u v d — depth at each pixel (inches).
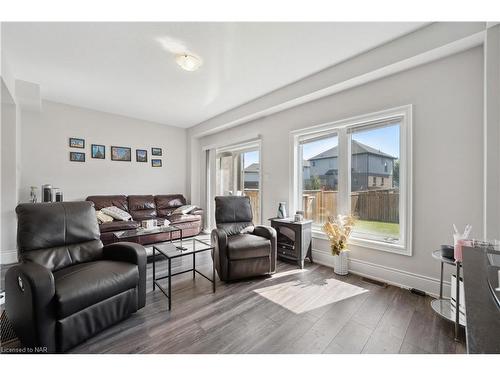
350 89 111.3
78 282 60.3
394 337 64.3
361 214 113.7
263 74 116.1
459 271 63.0
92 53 98.7
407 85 93.4
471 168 80.1
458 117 82.3
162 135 211.9
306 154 138.0
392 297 87.1
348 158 116.9
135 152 195.5
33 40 89.5
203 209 225.1
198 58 101.2
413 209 92.7
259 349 59.8
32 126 149.3
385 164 104.9
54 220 76.2
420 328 68.2
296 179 140.0
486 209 69.8
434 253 75.8
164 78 121.1
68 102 158.1
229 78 120.6
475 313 26.7
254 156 174.4
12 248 129.6
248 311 77.6
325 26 81.0
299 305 81.6
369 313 76.3
